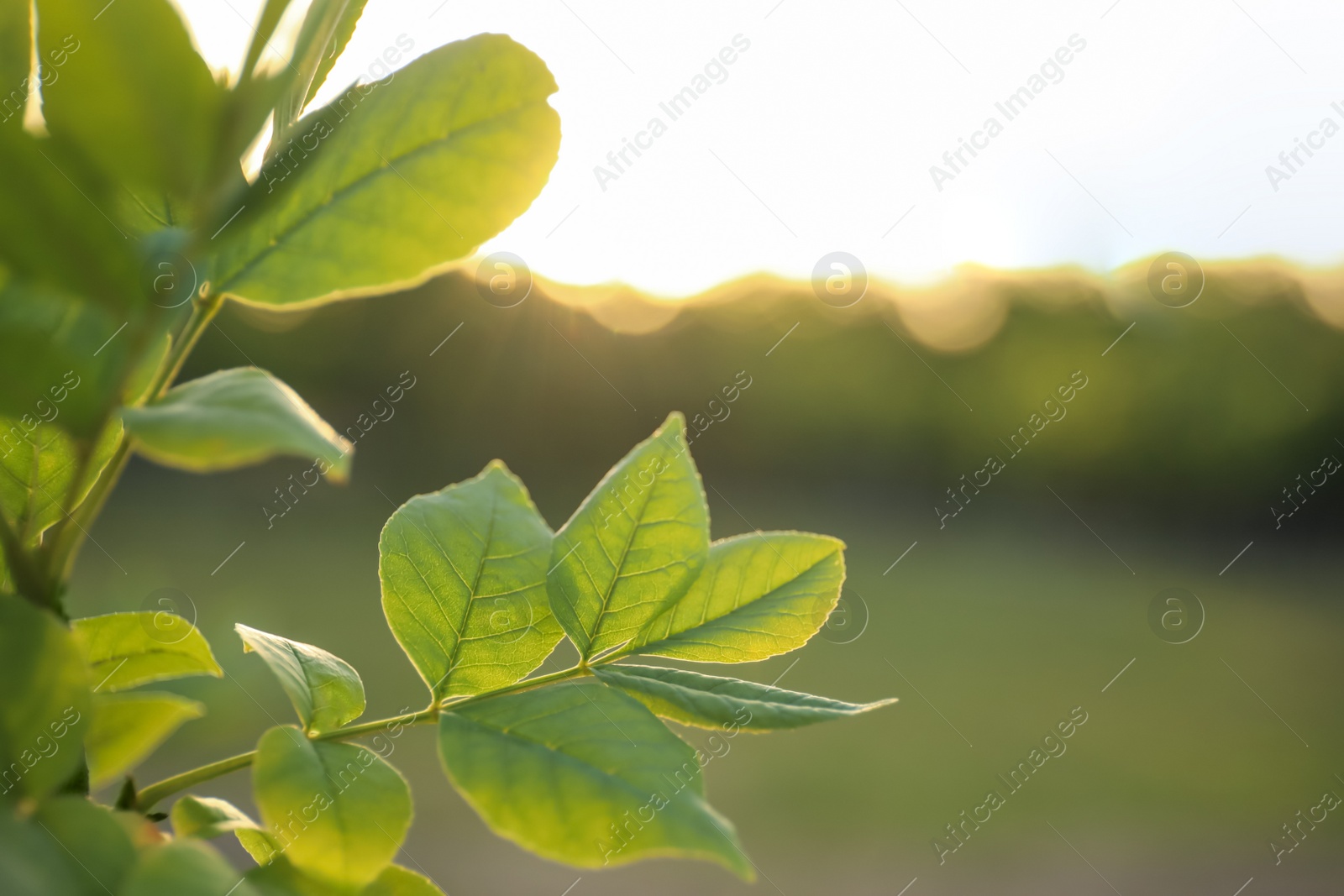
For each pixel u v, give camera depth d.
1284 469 21.33
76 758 0.56
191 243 0.57
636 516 0.93
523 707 0.74
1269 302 20.47
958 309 22.02
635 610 0.91
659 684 0.87
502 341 18.34
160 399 0.58
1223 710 13.83
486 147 0.76
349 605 13.62
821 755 11.78
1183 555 22.23
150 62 0.54
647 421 20.56
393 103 0.75
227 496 18.38
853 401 22.45
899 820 10.05
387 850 0.65
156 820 0.70
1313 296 20.25
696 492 0.94
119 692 0.88
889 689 13.81
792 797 10.52
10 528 0.62
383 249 0.73
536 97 0.78
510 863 8.72
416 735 10.63
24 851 0.50
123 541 15.25
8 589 0.68
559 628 0.89
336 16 0.68
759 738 12.38
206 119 0.56
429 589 0.87
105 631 0.82
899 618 17.67
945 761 11.67
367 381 18.52
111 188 0.57
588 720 0.73
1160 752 12.18
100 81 0.54
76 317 0.58
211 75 0.56
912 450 23.02
